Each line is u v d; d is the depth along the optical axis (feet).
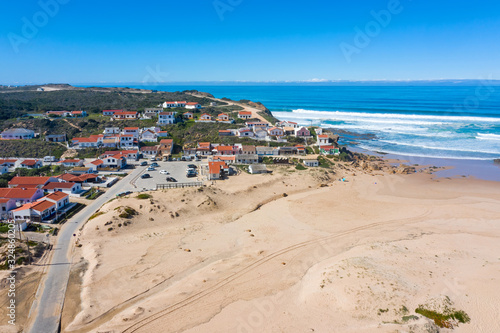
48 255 145.89
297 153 337.11
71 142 339.98
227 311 115.24
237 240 167.53
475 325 108.17
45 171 269.85
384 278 130.11
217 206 208.33
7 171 267.80
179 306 116.57
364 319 109.91
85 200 209.26
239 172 279.08
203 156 326.03
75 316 110.32
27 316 108.88
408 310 113.29
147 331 105.09
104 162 283.18
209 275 134.82
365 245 162.61
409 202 226.38
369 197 235.61
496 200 230.68
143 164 298.35
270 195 234.17
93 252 148.97
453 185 264.93
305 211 207.31
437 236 173.99
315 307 116.98
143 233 171.42
